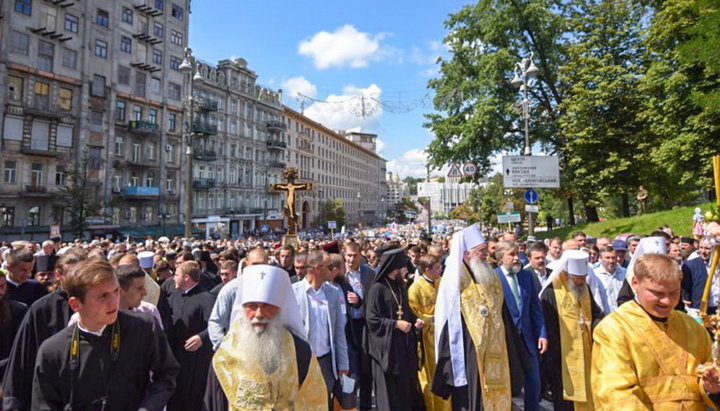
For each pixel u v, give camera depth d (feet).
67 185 114.73
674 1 67.05
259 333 9.40
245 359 9.12
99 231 123.95
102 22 126.93
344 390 14.87
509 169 61.41
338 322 16.30
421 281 18.12
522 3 85.81
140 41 139.23
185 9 156.97
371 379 19.47
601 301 18.61
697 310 18.12
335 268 16.69
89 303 8.63
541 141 89.10
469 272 15.74
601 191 80.18
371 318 16.56
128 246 45.06
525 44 88.89
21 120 107.76
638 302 8.95
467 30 90.84
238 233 188.03
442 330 15.37
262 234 185.06
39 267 20.71
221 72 179.01
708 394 8.07
